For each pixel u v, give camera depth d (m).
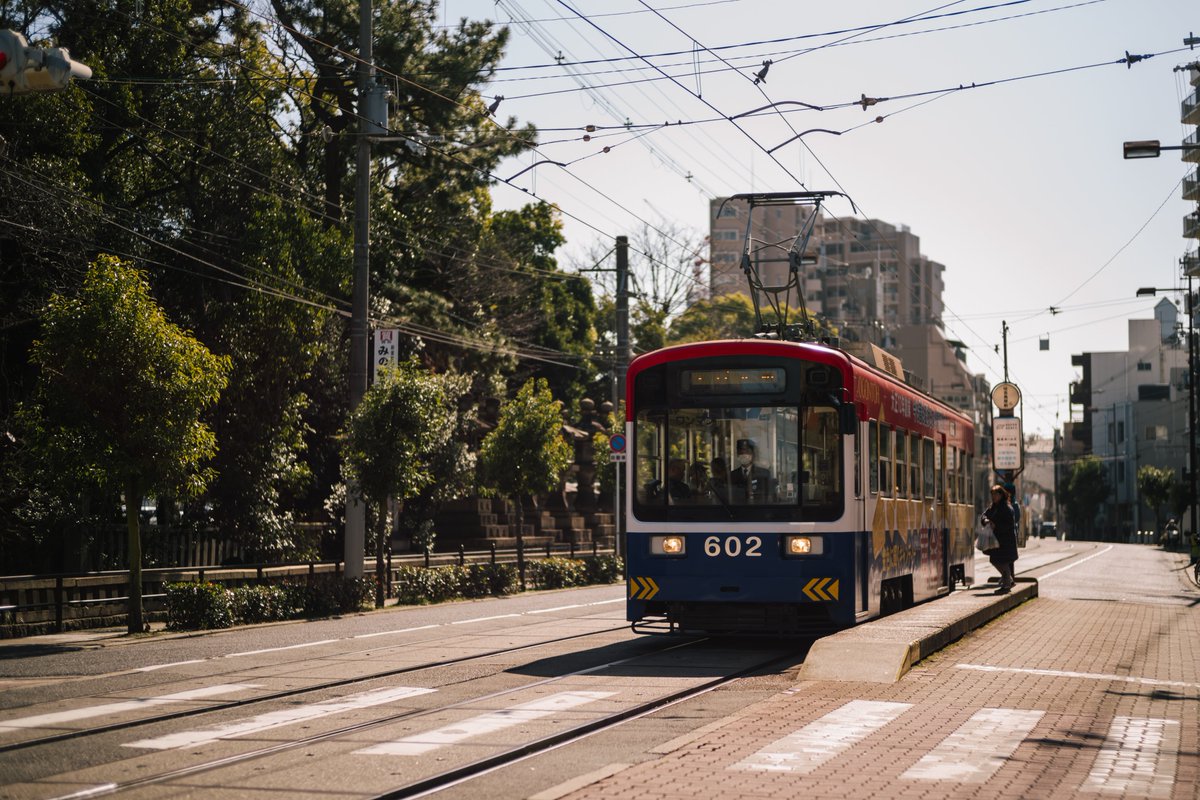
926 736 9.46
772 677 13.70
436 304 42.59
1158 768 8.32
